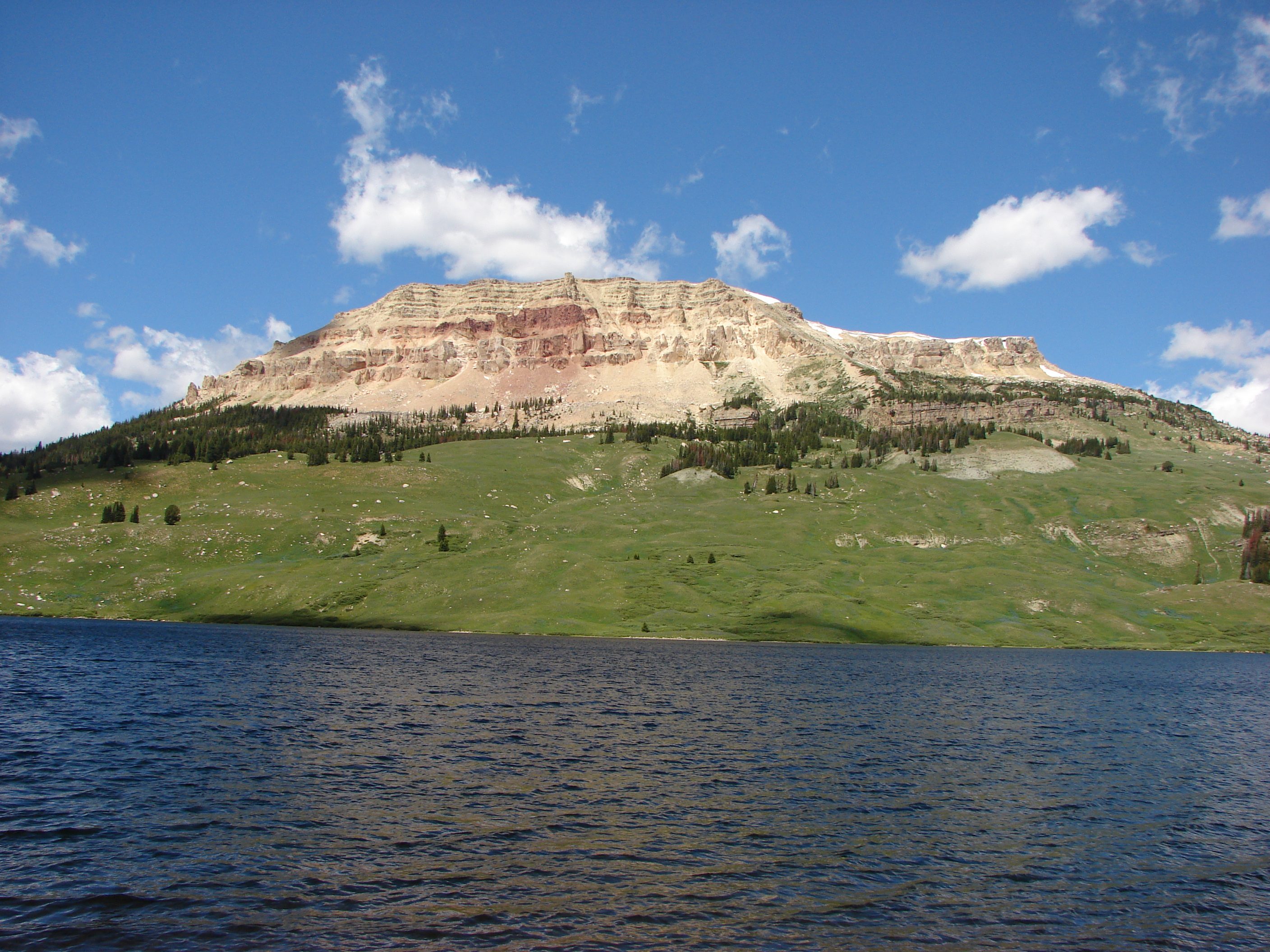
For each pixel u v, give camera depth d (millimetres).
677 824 40312
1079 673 125562
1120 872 36562
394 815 39812
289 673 89688
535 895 31125
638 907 30422
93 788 42469
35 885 30484
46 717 60469
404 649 123750
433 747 54844
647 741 59656
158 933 27031
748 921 29672
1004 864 36938
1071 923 30953
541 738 59250
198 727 58531
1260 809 48125
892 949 28078
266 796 42062
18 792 41344
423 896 30734
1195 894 34281
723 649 144750
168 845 34969
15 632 131125
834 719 73188
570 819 40219
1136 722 80312
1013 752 61812
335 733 58000
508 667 103812
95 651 106438
